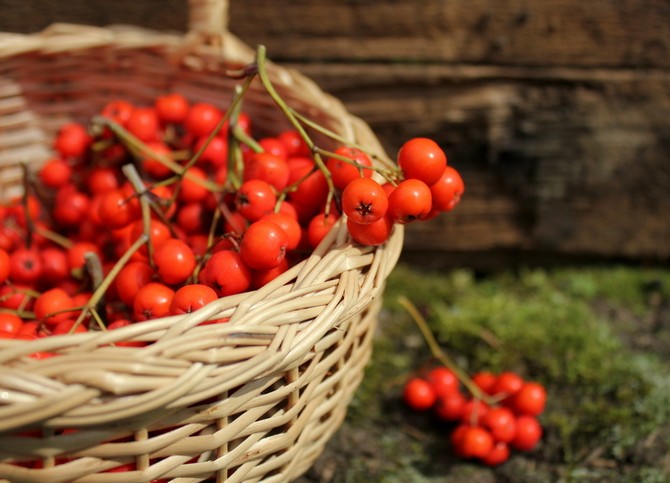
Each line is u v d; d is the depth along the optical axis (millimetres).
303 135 283
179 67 345
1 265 303
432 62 403
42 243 342
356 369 296
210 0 330
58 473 242
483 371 379
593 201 423
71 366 238
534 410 336
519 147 413
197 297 268
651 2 392
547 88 405
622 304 419
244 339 249
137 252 301
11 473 242
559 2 393
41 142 356
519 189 421
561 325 399
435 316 407
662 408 360
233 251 288
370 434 356
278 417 264
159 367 241
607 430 352
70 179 345
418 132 412
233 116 303
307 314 258
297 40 402
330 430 294
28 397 235
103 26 399
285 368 256
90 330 288
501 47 400
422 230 430
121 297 294
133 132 333
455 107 408
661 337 399
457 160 419
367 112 409
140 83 354
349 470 341
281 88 326
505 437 333
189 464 254
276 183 299
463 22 397
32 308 323
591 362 381
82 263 317
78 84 353
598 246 432
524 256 439
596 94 405
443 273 442
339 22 399
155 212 305
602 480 334
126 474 247
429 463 344
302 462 288
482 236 431
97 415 237
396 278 432
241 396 253
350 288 267
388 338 400
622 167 416
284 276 266
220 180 320
